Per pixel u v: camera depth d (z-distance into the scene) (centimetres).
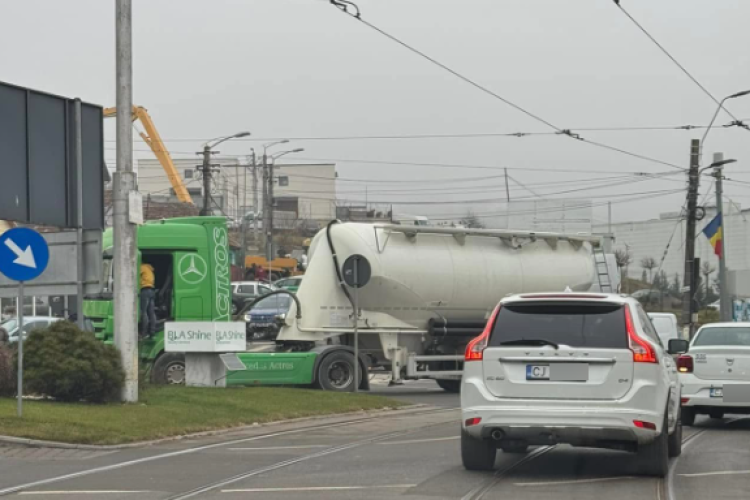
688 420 2175
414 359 3008
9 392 2088
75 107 2262
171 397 2233
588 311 1351
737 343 2191
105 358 2081
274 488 1262
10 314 5884
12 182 2136
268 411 2206
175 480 1333
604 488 1276
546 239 3294
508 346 1332
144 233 2691
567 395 1306
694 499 1195
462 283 3058
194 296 2719
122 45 2144
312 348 2889
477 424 1331
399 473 1402
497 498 1192
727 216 8156
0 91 2128
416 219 3078
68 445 1664
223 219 2789
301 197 12688
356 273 2716
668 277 8475
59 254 2223
